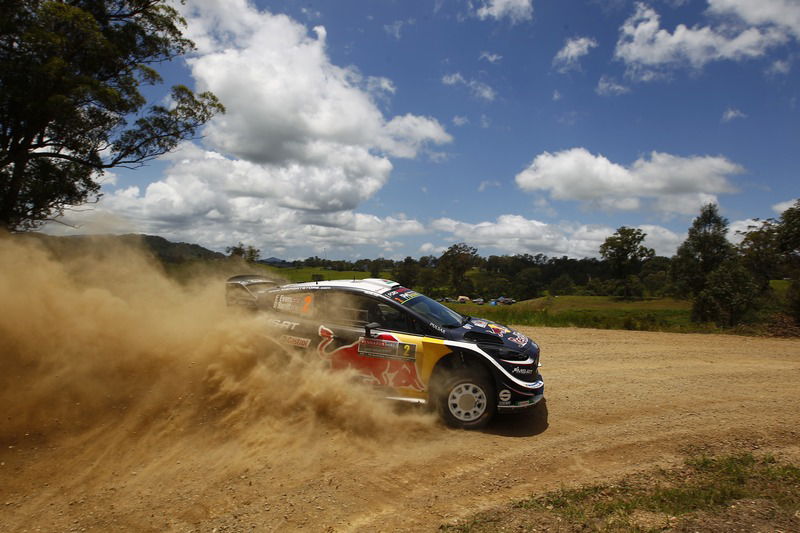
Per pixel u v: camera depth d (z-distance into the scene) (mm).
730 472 3910
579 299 93250
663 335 11547
